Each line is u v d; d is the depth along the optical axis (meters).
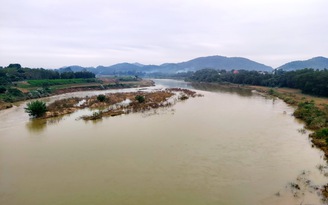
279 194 17.47
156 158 24.56
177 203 16.72
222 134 32.25
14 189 19.09
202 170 21.72
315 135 29.80
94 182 19.89
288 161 23.27
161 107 53.72
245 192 17.97
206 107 53.53
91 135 32.84
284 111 48.19
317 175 20.27
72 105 56.72
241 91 95.06
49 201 17.30
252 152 25.75
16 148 28.28
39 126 38.53
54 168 22.69
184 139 30.39
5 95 66.19
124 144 28.91
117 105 56.94
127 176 20.83
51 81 103.62
